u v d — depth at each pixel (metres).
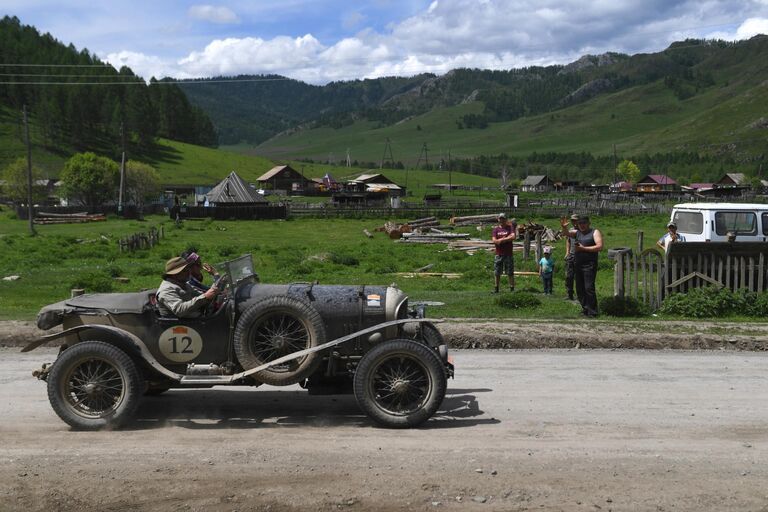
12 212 78.44
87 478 5.88
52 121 173.38
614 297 14.63
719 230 18.55
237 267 7.89
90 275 21.58
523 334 12.07
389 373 7.50
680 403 8.38
